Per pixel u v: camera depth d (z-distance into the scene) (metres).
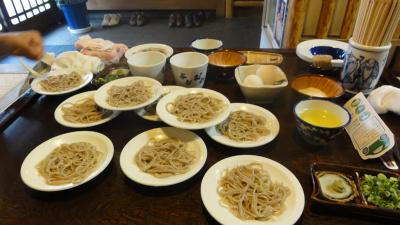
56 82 0.60
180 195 0.37
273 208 0.33
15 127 0.51
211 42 0.74
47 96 0.60
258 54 0.70
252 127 0.46
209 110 0.47
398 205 0.33
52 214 0.35
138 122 0.51
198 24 2.13
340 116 0.44
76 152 0.42
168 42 1.90
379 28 0.46
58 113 0.51
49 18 2.22
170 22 2.15
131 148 0.42
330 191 0.35
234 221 0.31
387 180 0.35
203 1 2.32
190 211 0.35
